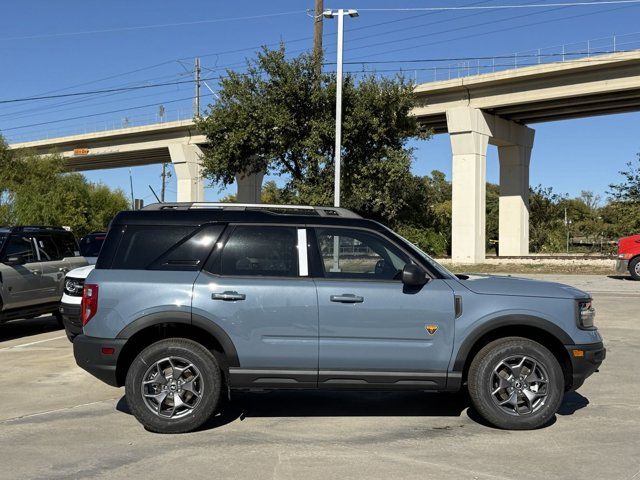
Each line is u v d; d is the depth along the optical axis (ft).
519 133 138.41
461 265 112.78
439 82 123.44
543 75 113.80
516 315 18.76
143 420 18.61
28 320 46.75
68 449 17.37
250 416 20.77
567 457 16.58
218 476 15.29
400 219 89.92
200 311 18.57
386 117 79.51
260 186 157.99
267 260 19.24
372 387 18.89
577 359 18.90
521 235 140.15
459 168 124.36
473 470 15.66
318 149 77.00
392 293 18.81
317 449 17.37
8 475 15.38
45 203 146.51
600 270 94.89
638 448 17.31
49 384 25.49
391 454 16.90
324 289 18.79
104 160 212.64
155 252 19.22
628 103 119.44
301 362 18.69
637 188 130.41
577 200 220.64
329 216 19.86
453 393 23.86
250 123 79.20
